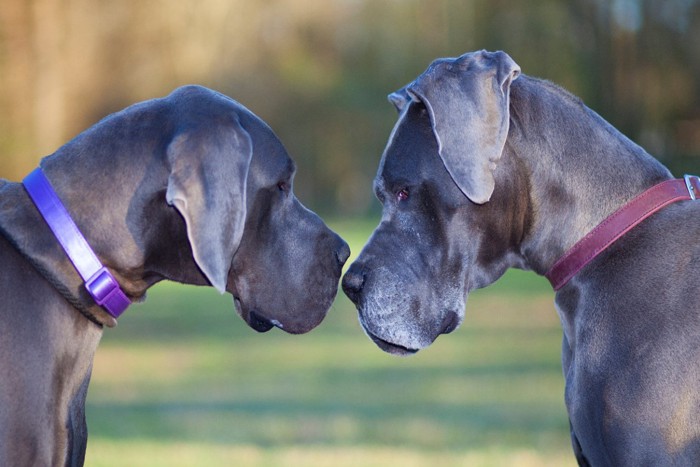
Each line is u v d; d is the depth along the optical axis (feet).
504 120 21.43
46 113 129.70
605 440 20.63
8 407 20.02
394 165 22.98
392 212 23.18
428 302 22.76
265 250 23.25
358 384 61.93
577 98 23.27
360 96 209.87
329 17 201.05
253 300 23.49
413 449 43.83
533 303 98.99
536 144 22.40
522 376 62.39
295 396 58.59
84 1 133.80
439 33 184.96
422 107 22.94
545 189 22.40
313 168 224.53
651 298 20.79
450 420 50.34
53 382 20.74
